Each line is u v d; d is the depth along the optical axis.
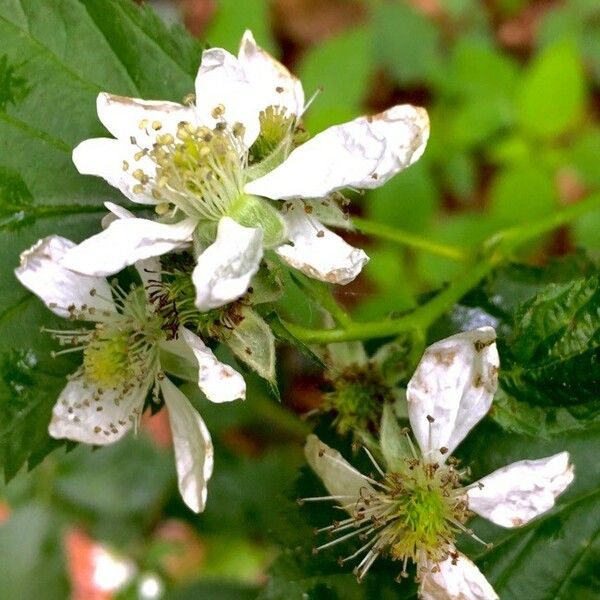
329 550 0.14
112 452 0.20
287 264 0.12
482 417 0.13
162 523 0.20
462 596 0.13
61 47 0.14
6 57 0.14
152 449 0.20
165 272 0.13
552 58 0.20
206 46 0.14
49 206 0.14
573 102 0.20
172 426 0.12
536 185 0.20
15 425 0.13
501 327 0.14
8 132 0.14
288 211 0.12
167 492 0.20
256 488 0.20
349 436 0.14
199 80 0.13
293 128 0.13
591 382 0.13
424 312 0.14
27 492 0.19
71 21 0.14
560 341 0.13
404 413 0.14
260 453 0.20
